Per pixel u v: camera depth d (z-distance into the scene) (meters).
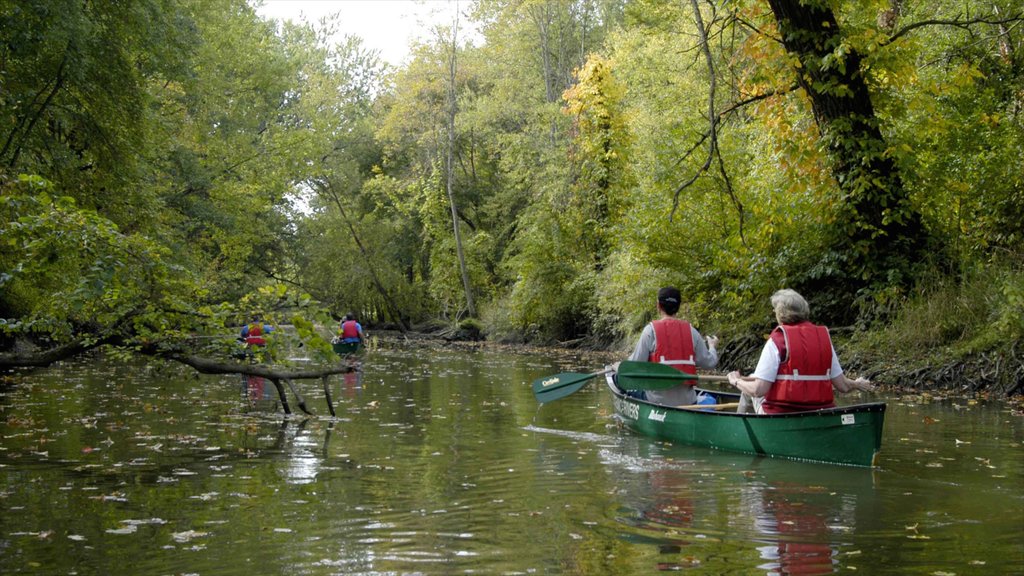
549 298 27.36
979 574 3.77
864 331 13.47
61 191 14.86
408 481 5.92
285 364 9.17
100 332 8.70
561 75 36.59
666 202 16.89
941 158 13.38
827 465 6.42
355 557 4.08
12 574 3.83
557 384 9.28
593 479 5.97
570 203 27.55
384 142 41.72
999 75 15.05
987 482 5.76
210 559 4.05
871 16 13.09
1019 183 13.02
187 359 9.02
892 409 9.59
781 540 4.34
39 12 12.86
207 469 6.36
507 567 3.91
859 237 13.60
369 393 12.12
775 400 6.89
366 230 39.75
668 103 23.59
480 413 9.79
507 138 34.22
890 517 4.83
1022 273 11.74
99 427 8.44
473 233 39.38
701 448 7.30
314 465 6.52
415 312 40.56
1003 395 10.70
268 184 27.89
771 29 12.93
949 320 12.17
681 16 21.55
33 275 10.11
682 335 8.08
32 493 5.51
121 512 5.00
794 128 14.05
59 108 15.03
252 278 34.97
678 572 3.81
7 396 11.02
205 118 26.75
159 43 15.98
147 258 8.31
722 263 15.70
